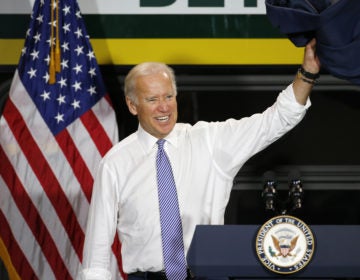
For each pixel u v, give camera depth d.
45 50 12.84
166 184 8.91
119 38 13.45
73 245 12.77
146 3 13.41
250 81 13.42
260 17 13.37
